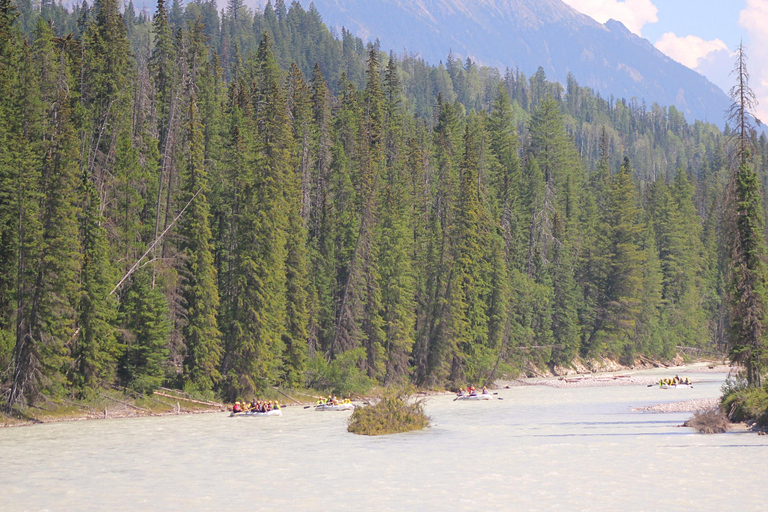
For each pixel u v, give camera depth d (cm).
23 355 6362
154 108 10025
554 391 10444
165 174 8631
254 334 7975
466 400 9225
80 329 6812
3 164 6625
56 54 8350
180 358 7819
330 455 4853
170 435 5881
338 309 10012
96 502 3538
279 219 8244
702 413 5931
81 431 6075
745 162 6028
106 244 7112
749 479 3753
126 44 9175
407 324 10119
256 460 4678
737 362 5975
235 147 8756
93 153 8338
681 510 3194
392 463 4506
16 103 7281
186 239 7862
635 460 4403
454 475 4075
